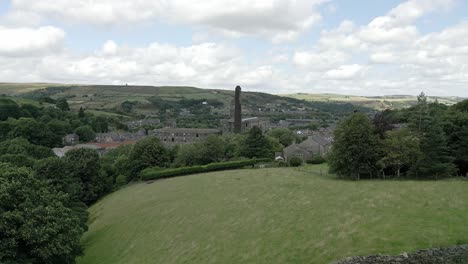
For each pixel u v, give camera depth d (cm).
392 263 3134
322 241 3731
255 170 9288
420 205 4309
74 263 4862
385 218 4003
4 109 18375
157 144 11481
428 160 6638
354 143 7062
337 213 4484
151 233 5597
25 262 3953
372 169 7081
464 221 3662
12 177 4791
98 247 5881
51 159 8125
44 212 4425
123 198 8712
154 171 10381
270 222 4712
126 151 14662
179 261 4297
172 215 6116
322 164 10175
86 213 7381
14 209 4222
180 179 9288
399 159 6806
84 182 9738
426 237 3378
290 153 11644
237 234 4591
